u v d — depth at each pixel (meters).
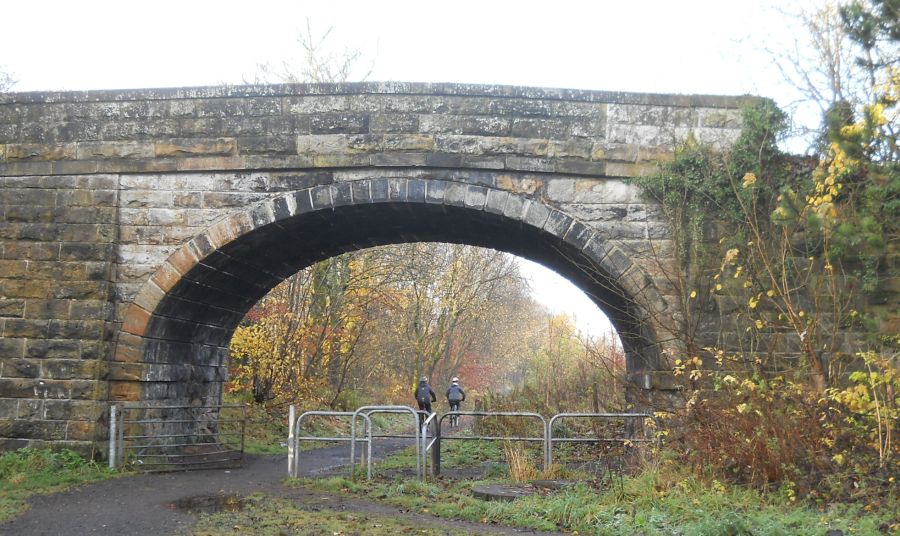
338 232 15.40
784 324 12.64
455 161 13.19
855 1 10.29
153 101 13.73
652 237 13.14
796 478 9.70
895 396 10.31
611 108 13.27
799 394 10.50
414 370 36.22
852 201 11.30
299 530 8.34
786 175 12.93
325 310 25.09
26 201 13.77
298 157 13.39
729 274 12.88
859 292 12.59
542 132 13.24
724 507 9.19
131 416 13.53
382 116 13.32
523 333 52.59
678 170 13.05
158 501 10.31
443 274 33.19
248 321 23.88
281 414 23.05
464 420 31.89
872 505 8.77
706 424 10.78
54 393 13.24
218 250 13.55
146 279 13.60
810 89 13.26
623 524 8.73
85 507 9.83
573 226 13.16
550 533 8.73
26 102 13.92
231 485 11.85
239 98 13.59
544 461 12.98
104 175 13.76
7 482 11.50
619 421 16.03
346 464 15.20
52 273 13.55
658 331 12.97
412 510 9.93
